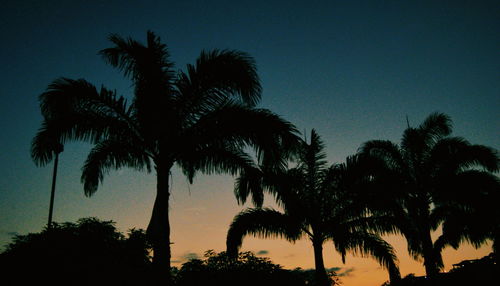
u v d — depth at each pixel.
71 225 10.38
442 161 15.18
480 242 13.96
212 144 9.70
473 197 14.02
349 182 13.95
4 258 9.19
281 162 9.41
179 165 10.16
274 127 9.20
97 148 9.66
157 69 9.62
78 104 9.30
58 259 9.30
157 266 8.30
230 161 9.83
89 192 9.70
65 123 8.95
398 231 13.52
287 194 13.49
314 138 15.09
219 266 13.98
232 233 13.63
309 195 14.30
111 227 10.83
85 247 9.76
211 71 9.47
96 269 9.53
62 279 9.09
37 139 8.87
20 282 8.92
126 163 9.84
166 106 9.47
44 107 8.99
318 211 14.13
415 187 15.15
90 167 9.55
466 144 14.97
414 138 15.85
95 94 9.37
